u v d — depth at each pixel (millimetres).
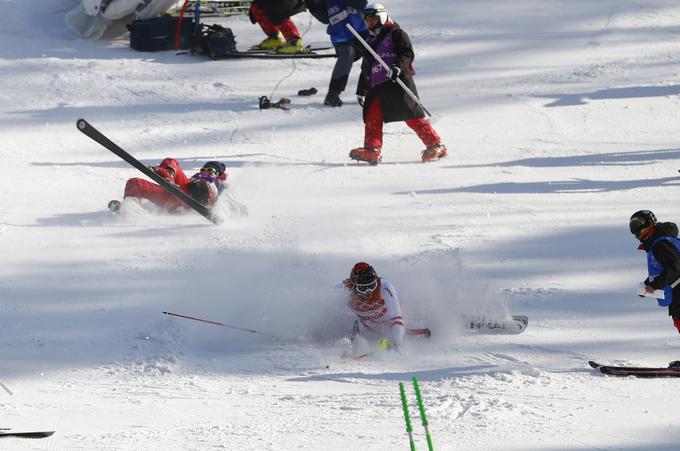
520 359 23531
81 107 58656
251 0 78688
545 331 25859
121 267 31469
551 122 57812
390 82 48188
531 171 47219
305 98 61781
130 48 72625
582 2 81375
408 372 22734
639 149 51844
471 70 67625
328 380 22281
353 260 31828
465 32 75375
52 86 62312
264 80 65500
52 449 15852
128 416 18984
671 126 57031
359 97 59750
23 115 56625
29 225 36562
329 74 67188
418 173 47094
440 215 38781
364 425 17438
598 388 20422
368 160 48719
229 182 44719
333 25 58469
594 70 67625
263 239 34750
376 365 23609
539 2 81312
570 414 18016
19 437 16766
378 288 25078
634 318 26734
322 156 50688
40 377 22641
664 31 75438
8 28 74375
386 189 43812
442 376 22094
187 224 37469
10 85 62219
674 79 65875
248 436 16766
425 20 77875
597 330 25781
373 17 48375
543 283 30125
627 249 33688
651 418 17625
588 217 38188
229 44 69562
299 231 35938
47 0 78938
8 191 41781
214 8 79188
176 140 53062
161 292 29094
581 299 28562
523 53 71125
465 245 34219
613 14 78875
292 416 18547
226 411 19359
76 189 42656
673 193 42094
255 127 55812
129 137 53250
